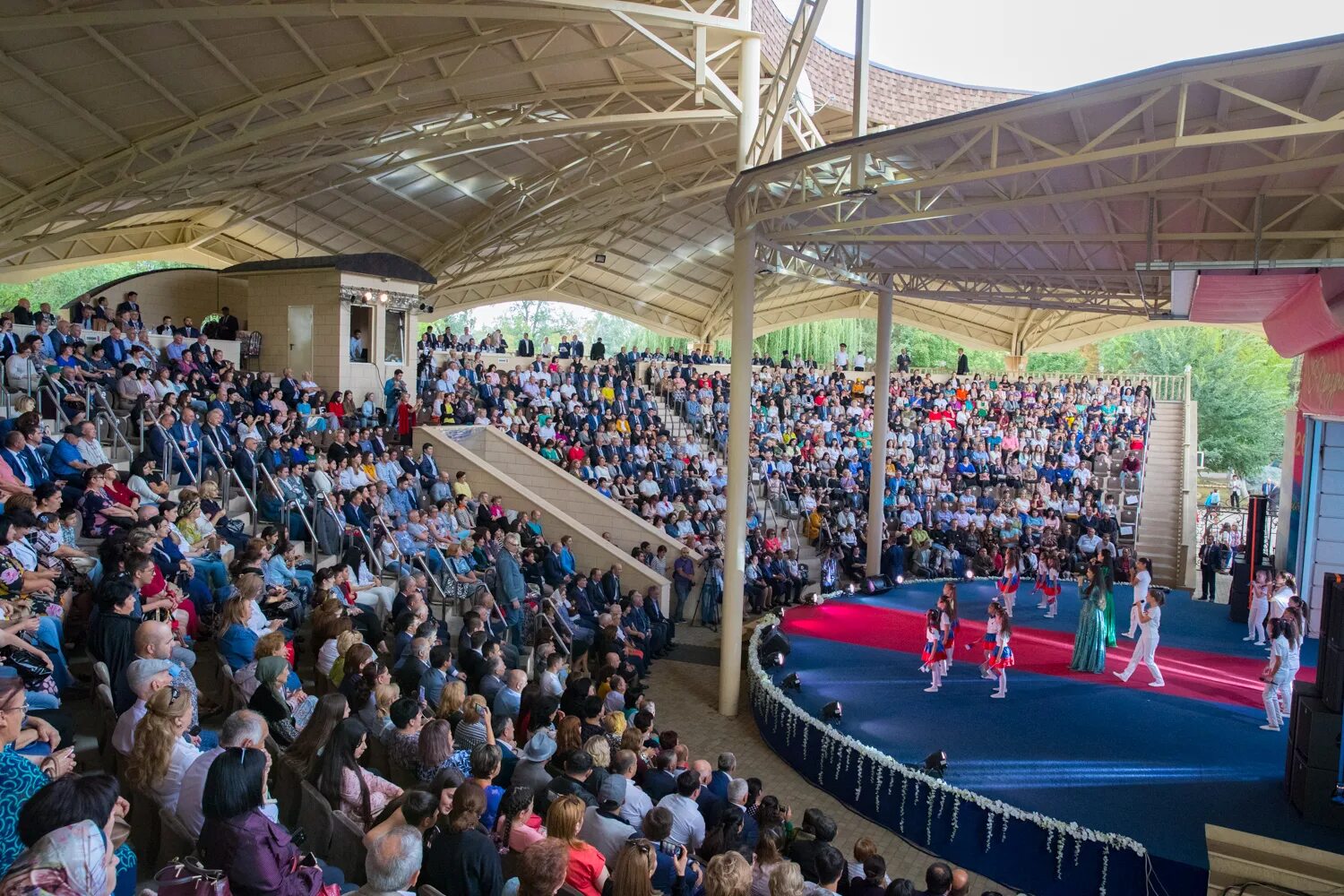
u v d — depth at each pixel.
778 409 33.62
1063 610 20.64
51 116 18.86
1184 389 36.69
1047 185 13.73
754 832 7.93
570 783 7.18
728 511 15.56
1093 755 11.45
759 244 15.84
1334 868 8.75
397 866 4.57
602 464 24.33
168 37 17.06
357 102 19.02
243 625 8.46
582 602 16.94
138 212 24.28
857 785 11.66
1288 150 10.94
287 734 7.10
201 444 14.73
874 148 11.70
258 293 23.81
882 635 18.03
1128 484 30.69
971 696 14.01
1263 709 13.41
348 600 11.67
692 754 13.65
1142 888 8.97
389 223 30.84
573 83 21.59
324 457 17.16
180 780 5.38
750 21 16.83
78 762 6.77
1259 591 17.86
